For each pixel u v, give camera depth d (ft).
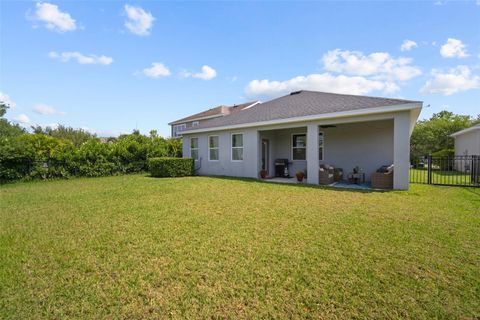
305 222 15.25
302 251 11.00
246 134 40.19
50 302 7.66
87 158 44.93
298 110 35.78
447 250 10.94
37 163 40.09
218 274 9.14
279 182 34.60
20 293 8.14
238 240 12.41
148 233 13.61
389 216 16.38
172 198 23.18
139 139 57.16
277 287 8.29
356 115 28.73
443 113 122.11
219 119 50.93
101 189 29.40
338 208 18.75
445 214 16.76
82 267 9.86
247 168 40.40
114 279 8.94
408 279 8.63
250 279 8.78
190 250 11.27
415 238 12.35
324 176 32.19
